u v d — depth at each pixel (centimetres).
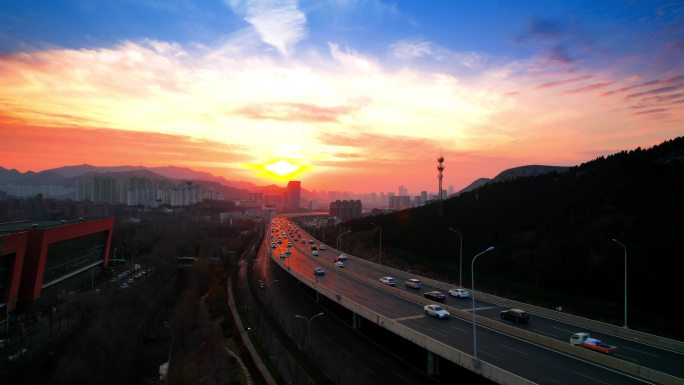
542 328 5072
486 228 9894
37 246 8994
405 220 13625
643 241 6662
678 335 4959
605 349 4128
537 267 7594
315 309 8044
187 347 7838
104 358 6450
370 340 6081
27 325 7719
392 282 7644
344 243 14262
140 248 16238
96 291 10144
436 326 5053
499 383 3566
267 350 6288
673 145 9100
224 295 10256
